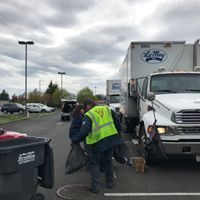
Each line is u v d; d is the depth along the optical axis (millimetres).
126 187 3861
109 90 16969
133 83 6320
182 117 4488
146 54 6734
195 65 6695
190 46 6754
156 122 4586
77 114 4254
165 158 4496
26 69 23734
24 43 23516
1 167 2514
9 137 2781
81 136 3635
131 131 7582
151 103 5152
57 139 8703
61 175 4469
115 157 4176
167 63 6734
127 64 7367
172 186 3895
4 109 29859
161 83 5594
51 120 18328
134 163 4824
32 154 2758
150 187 3857
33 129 12047
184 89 5496
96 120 3662
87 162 3748
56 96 50344
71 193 3617
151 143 4559
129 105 7133
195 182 4074
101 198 3441
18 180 2627
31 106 33062
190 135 4461
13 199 2604
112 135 3717
